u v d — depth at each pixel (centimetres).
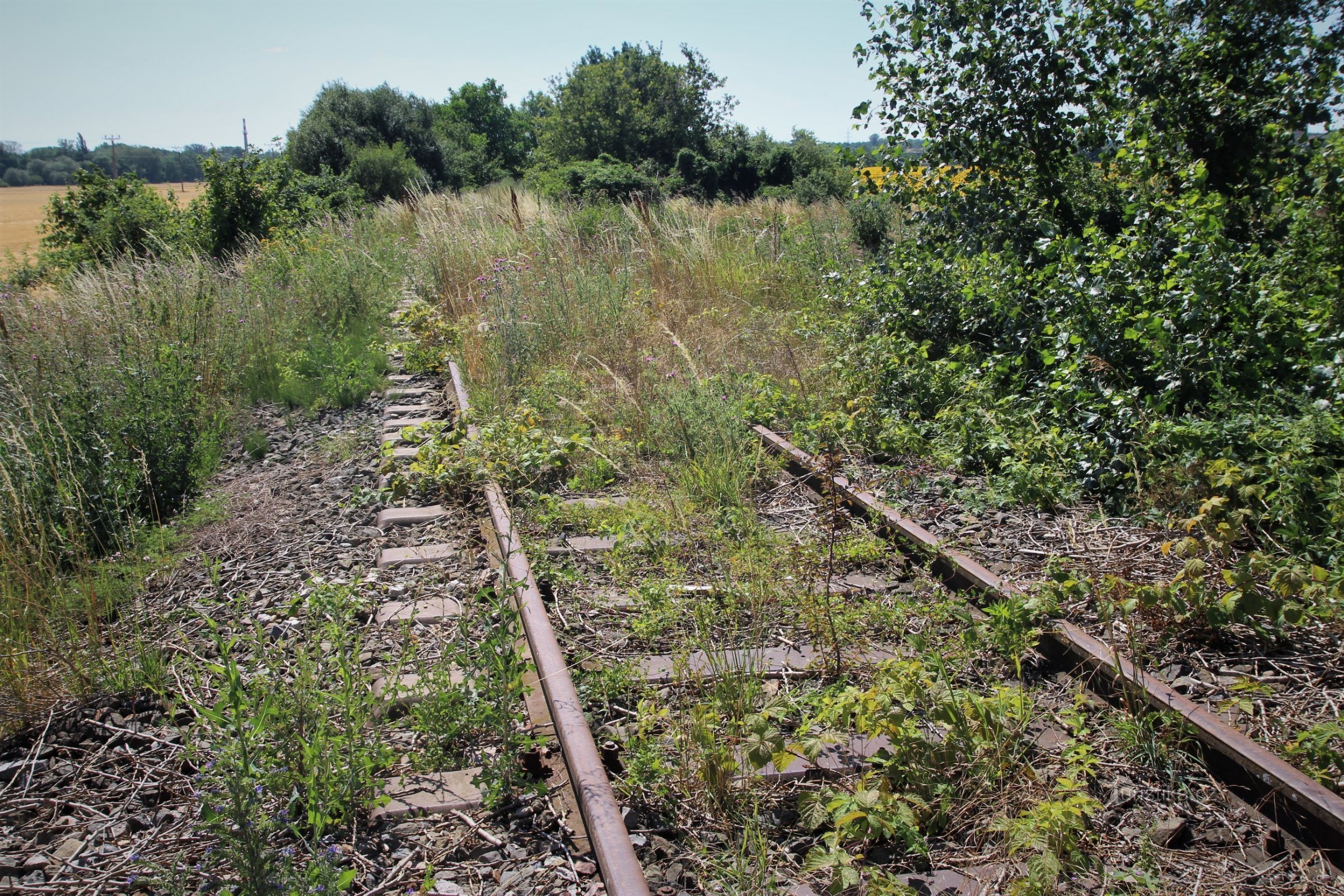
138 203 2016
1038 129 871
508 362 895
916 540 506
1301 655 393
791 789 320
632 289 1231
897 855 289
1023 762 327
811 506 591
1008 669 392
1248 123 823
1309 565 444
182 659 408
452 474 622
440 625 434
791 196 2956
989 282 804
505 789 318
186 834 298
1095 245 718
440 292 1338
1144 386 648
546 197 2211
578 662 401
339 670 353
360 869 283
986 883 274
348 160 3775
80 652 402
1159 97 834
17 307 906
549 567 487
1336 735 317
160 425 648
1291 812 292
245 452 742
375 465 688
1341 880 269
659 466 650
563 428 732
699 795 314
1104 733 343
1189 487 511
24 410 612
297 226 1961
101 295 923
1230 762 314
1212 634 405
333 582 470
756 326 1085
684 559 511
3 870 282
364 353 1016
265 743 328
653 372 821
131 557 500
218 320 985
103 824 305
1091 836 289
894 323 881
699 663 395
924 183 921
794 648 415
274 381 929
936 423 709
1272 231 796
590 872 277
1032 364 762
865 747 338
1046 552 503
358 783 310
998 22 860
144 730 357
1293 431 519
